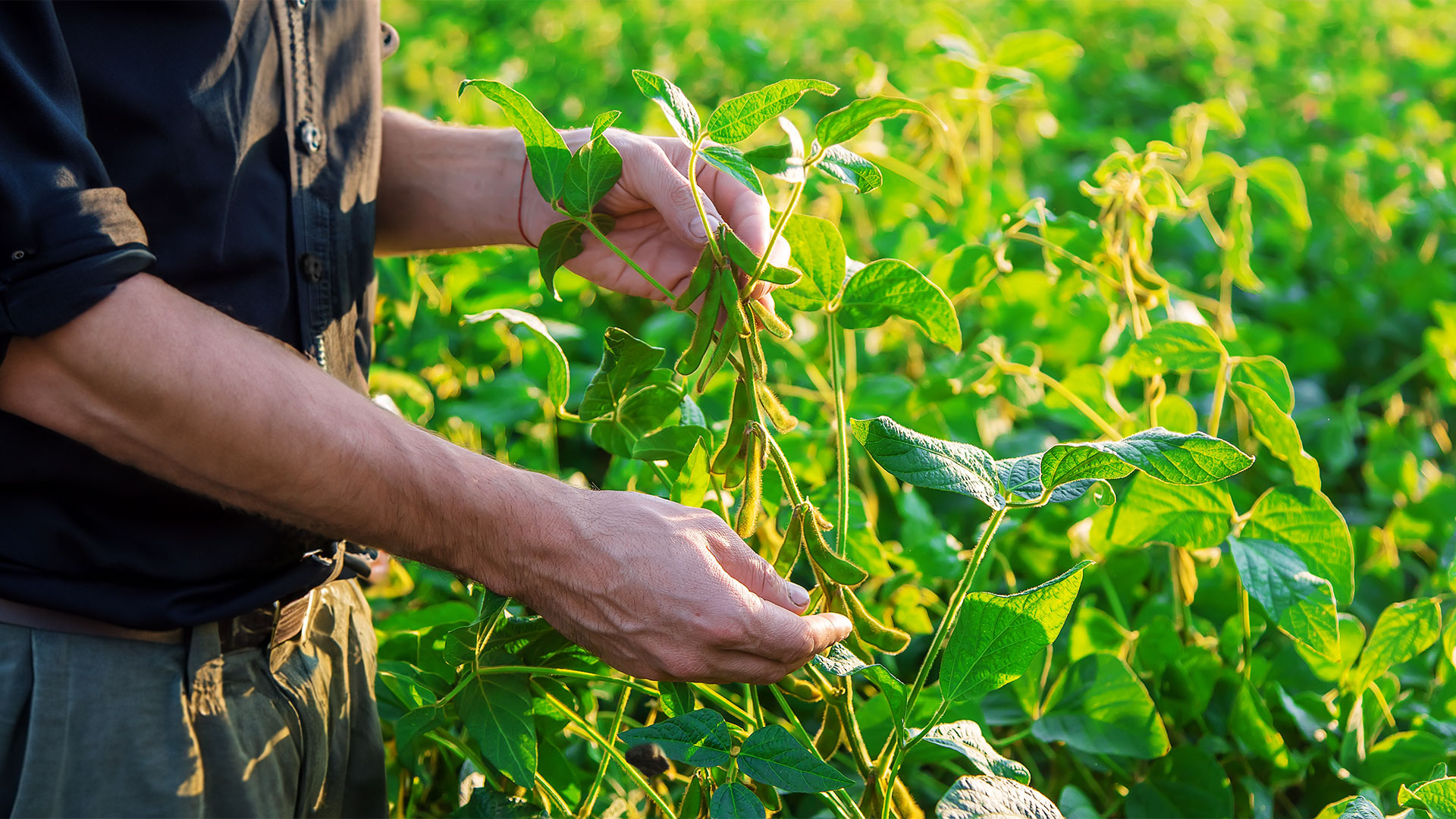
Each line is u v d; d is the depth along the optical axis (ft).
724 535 3.18
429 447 3.08
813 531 3.28
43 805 3.13
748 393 3.41
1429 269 9.91
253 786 3.53
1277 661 5.38
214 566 3.34
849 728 3.56
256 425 2.81
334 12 3.73
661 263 4.09
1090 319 7.15
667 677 3.16
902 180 8.63
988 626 3.17
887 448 3.23
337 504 2.96
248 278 3.42
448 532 3.07
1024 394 6.33
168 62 3.10
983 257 5.65
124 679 3.25
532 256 8.61
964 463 3.27
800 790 3.00
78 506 3.17
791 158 3.21
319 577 3.70
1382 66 16.65
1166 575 6.16
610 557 3.05
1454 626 4.85
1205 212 6.91
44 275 2.60
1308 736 4.91
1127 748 4.57
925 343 8.52
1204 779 4.76
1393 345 10.03
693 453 3.98
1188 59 16.80
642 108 13.12
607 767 4.41
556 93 15.57
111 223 2.71
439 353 7.33
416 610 5.30
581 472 8.61
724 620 2.98
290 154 3.55
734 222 3.79
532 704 3.70
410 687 4.42
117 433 2.81
